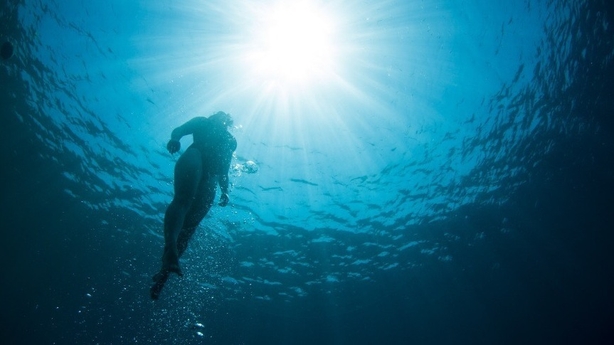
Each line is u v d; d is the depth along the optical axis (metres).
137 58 10.38
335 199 13.15
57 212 14.77
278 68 11.05
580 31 10.53
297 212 13.38
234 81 10.98
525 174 13.63
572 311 18.25
